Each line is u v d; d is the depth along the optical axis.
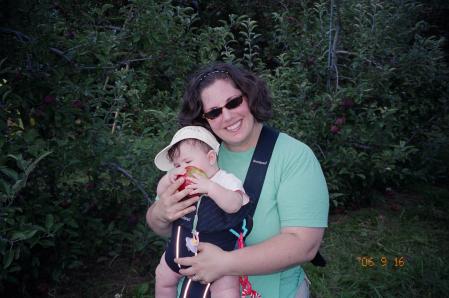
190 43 4.53
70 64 3.42
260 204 1.86
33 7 3.17
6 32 3.13
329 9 5.75
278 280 1.91
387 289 3.33
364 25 5.37
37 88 3.23
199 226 1.83
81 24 4.01
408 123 5.61
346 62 5.45
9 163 2.96
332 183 4.50
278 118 4.37
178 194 1.80
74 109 3.32
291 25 5.80
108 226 3.67
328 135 4.73
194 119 2.01
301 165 1.85
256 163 1.87
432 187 5.31
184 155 1.92
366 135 4.65
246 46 7.29
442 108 5.77
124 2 5.61
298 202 1.80
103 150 3.51
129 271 3.59
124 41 3.96
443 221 4.48
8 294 3.15
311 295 3.30
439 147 5.19
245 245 1.95
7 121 2.99
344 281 3.45
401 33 5.68
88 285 3.41
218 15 7.40
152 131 4.73
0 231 2.45
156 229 2.01
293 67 5.28
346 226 4.40
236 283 1.84
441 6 7.23
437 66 5.77
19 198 3.03
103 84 3.86
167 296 2.00
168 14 4.09
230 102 1.82
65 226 3.43
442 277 3.42
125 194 3.76
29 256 3.17
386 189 4.99
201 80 1.89
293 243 1.74
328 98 4.63
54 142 3.30
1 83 2.96
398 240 4.11
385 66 4.95
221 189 1.79
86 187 3.61
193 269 1.73
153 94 5.38
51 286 3.34
